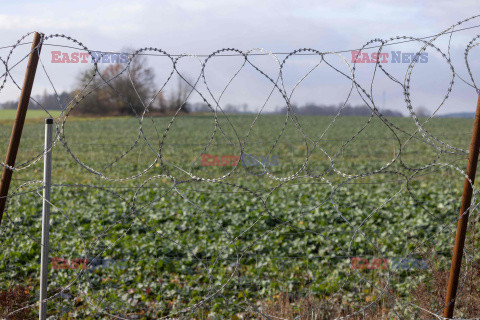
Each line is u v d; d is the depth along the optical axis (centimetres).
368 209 1051
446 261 647
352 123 5112
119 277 705
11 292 512
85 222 995
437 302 501
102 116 5388
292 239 898
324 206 1080
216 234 912
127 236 880
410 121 5291
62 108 429
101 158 2105
